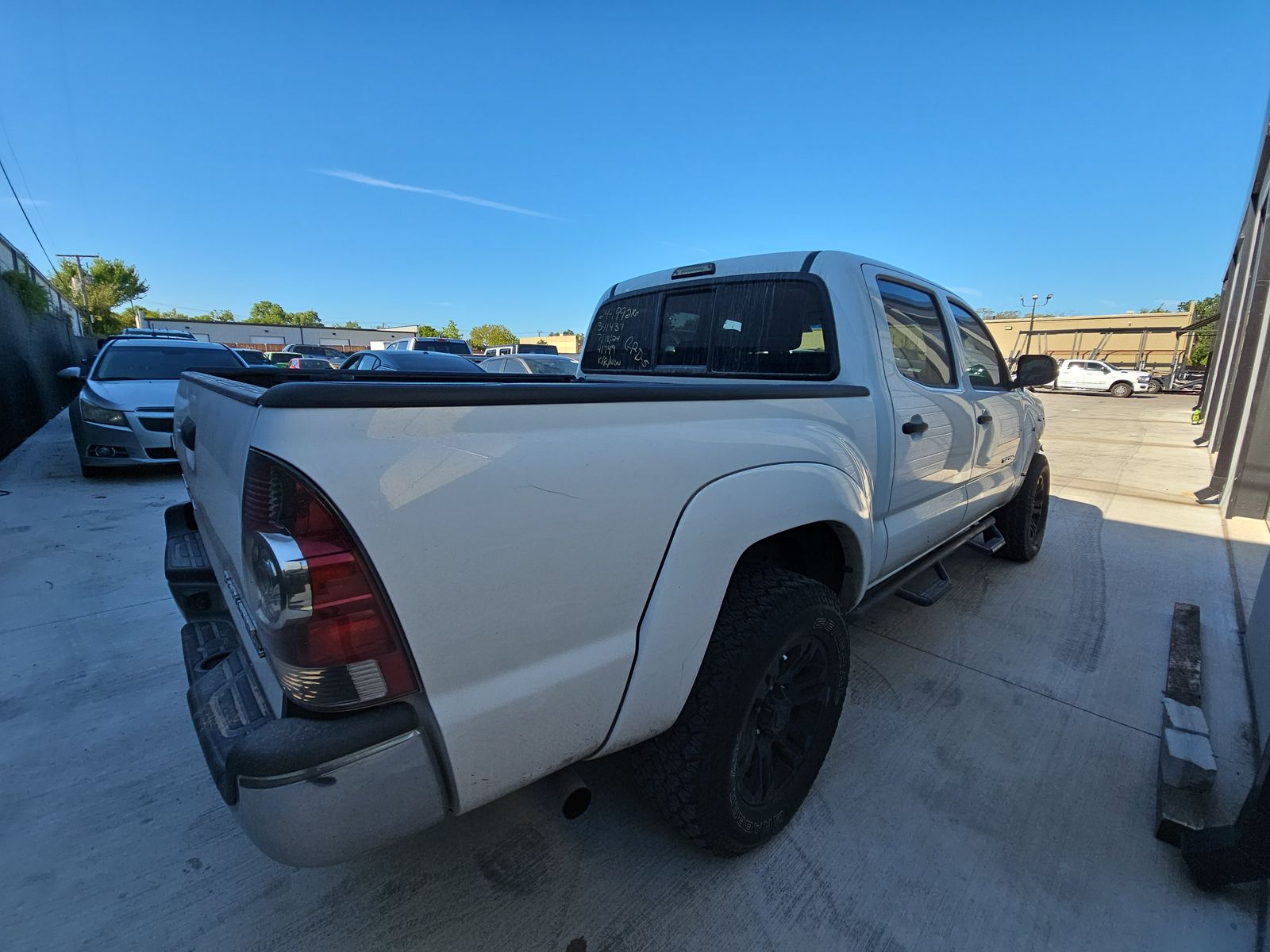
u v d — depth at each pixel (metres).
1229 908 1.83
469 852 2.01
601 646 1.46
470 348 20.70
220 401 1.59
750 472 1.77
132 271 55.66
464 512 1.21
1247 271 9.02
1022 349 44.25
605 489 1.42
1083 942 1.73
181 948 1.69
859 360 2.48
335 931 1.74
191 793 2.24
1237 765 2.44
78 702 2.78
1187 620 3.53
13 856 1.96
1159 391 29.23
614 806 2.22
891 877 1.93
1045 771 2.41
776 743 2.05
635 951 1.69
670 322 3.29
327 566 1.09
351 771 1.15
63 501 6.02
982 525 3.88
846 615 2.42
